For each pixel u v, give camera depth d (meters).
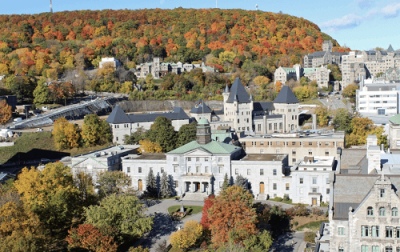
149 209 162.00
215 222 120.75
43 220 129.38
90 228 117.44
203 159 177.25
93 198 148.75
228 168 174.62
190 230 126.88
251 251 114.50
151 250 127.94
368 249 91.50
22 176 139.75
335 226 93.00
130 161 184.50
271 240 121.38
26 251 100.56
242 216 121.50
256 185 172.50
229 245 113.19
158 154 195.62
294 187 163.12
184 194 175.75
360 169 119.06
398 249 89.94
